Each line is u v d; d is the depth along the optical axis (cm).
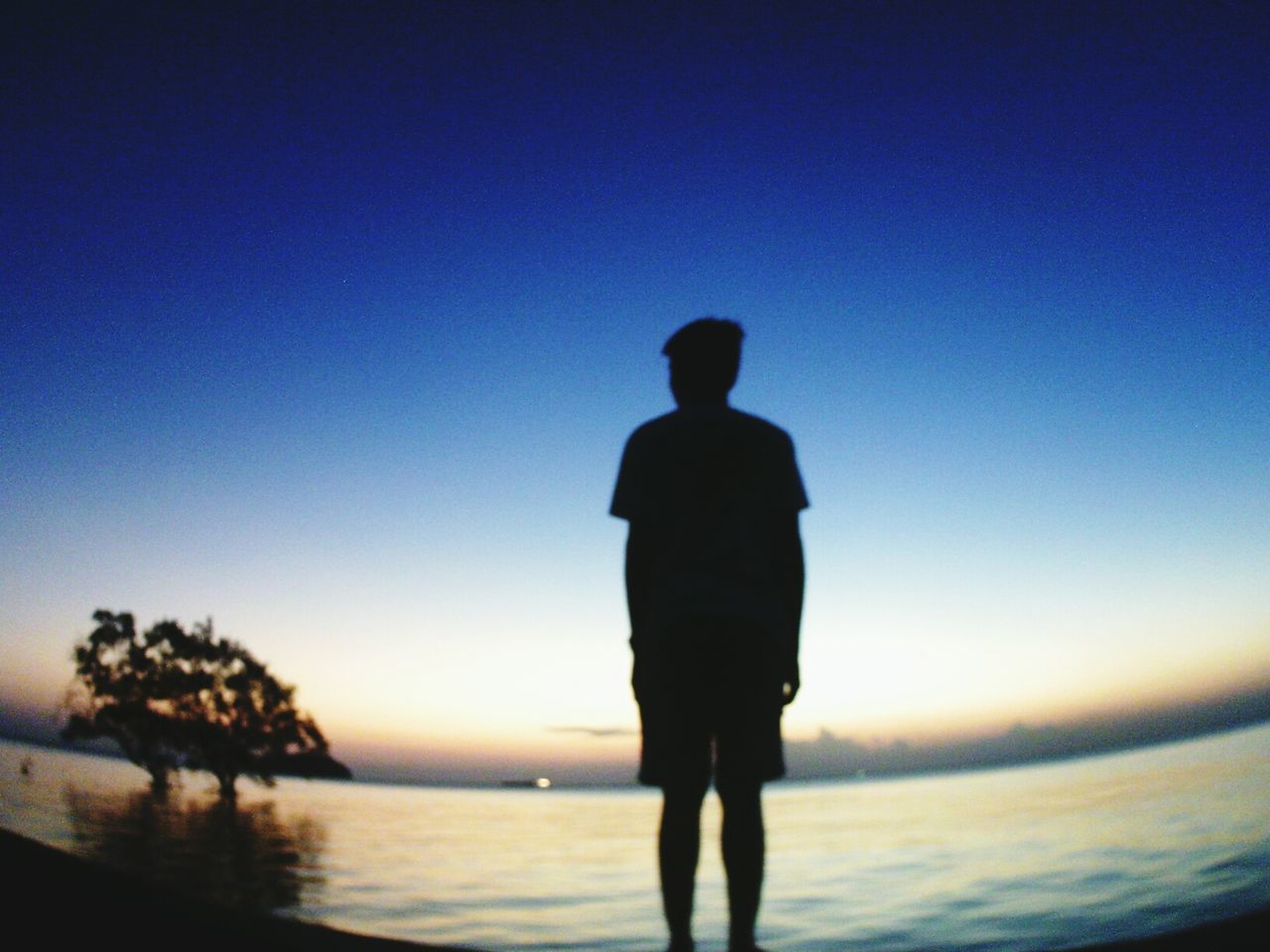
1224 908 559
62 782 3703
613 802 6519
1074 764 7438
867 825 2305
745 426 193
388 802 4994
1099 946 152
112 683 3556
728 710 170
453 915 836
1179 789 2008
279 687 3903
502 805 5303
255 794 4481
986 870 971
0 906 123
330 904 943
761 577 177
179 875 1227
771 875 1155
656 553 185
